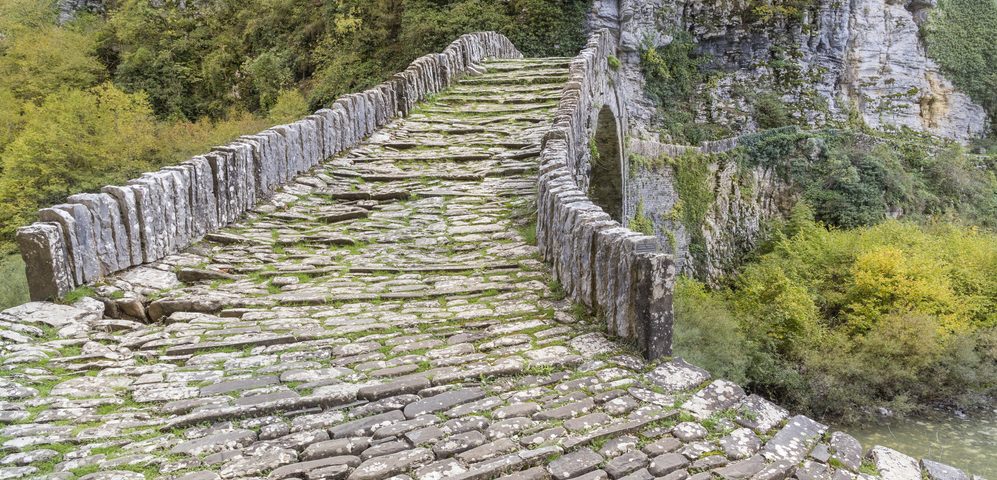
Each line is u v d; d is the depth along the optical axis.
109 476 2.82
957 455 11.61
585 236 4.57
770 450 3.13
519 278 5.45
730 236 24.14
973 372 13.85
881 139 28.05
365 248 6.38
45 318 4.57
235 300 5.07
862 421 13.36
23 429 3.21
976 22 32.44
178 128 20.05
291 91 22.69
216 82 25.16
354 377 3.77
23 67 21.62
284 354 4.14
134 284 5.27
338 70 22.47
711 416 3.38
